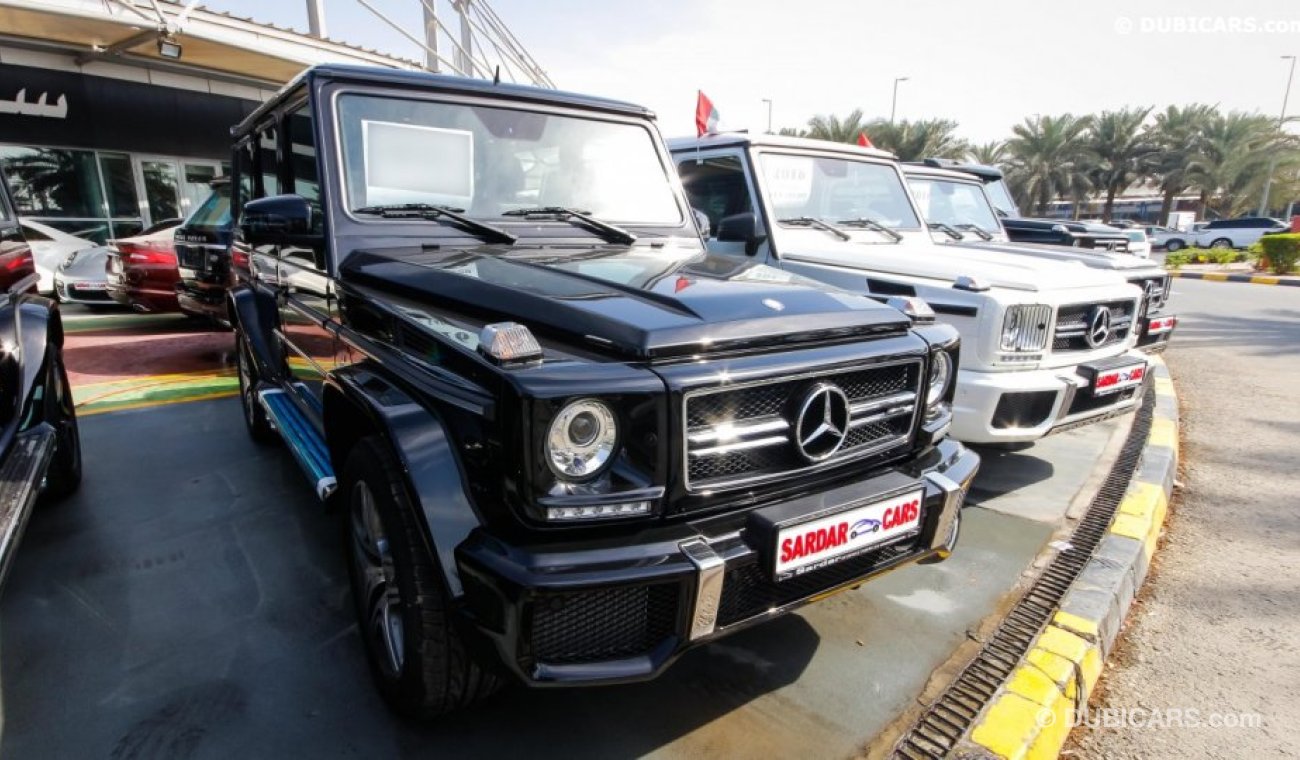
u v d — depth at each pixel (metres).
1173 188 33.16
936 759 2.03
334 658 2.46
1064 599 2.82
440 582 1.76
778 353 1.89
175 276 7.63
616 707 2.26
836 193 5.17
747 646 2.60
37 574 2.95
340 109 2.68
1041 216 35.28
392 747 2.07
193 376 6.26
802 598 1.96
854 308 2.18
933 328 2.42
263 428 4.35
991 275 3.81
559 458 1.62
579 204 3.09
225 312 6.18
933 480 2.19
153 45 10.41
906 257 4.21
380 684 2.19
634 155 3.28
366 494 2.19
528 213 2.92
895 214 5.45
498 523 1.70
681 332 1.78
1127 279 5.54
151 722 2.14
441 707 1.99
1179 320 10.48
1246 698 2.46
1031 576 3.09
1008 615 2.76
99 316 9.32
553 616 1.63
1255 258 20.77
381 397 1.96
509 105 2.99
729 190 4.85
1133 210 51.56
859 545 1.97
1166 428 4.85
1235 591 3.12
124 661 2.41
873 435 2.16
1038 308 3.63
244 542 3.23
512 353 1.67
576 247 2.77
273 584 2.90
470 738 2.12
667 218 3.24
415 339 2.02
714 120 6.13
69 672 2.35
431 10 9.94
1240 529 3.71
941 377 2.39
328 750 2.05
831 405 1.96
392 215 2.68
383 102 2.75
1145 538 3.31
